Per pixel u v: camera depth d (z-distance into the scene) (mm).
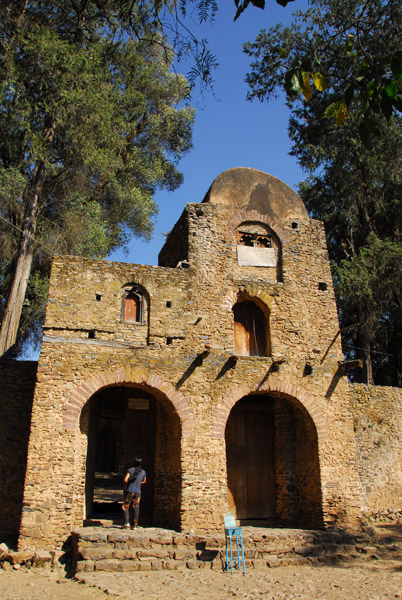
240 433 16516
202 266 16172
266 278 16891
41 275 21219
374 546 13539
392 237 24875
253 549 12477
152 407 16219
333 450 15250
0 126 18453
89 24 20359
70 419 13367
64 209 20469
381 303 23234
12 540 13258
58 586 10406
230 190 17594
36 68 18219
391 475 18359
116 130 20547
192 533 13148
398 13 15609
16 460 14461
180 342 15055
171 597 9523
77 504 13602
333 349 16438
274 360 15516
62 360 13828
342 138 24266
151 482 15438
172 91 25000
